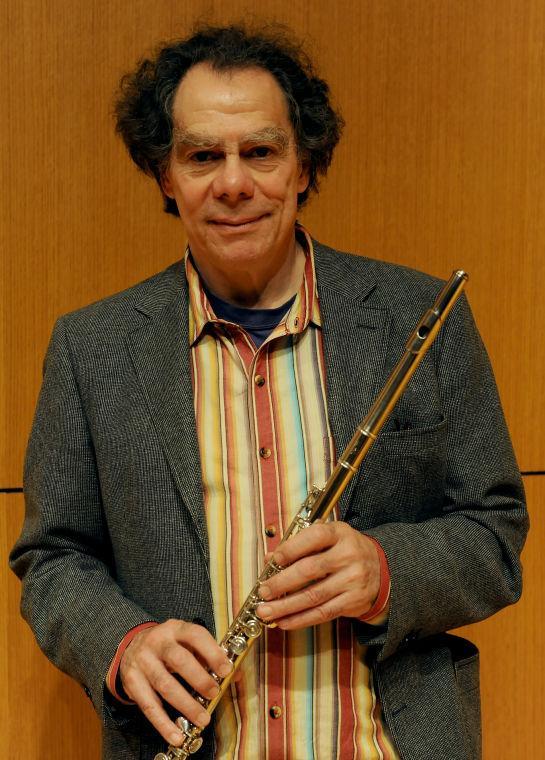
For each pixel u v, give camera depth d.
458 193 1.69
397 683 1.19
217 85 1.18
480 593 1.22
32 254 1.71
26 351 1.73
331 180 1.70
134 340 1.28
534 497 1.76
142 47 1.67
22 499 1.76
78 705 1.81
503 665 1.79
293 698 1.18
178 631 1.11
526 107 1.67
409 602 1.14
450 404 1.25
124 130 1.32
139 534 1.21
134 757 1.20
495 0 1.65
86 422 1.27
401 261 1.71
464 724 1.23
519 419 1.74
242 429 1.23
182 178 1.21
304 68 1.32
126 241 1.71
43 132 1.68
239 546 1.20
